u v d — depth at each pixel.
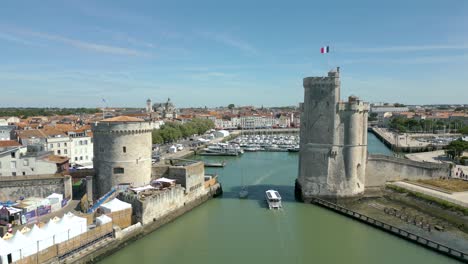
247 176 112.75
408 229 61.22
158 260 51.59
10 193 68.50
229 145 176.88
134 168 71.69
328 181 77.56
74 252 47.28
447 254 51.88
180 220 69.06
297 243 57.88
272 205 75.31
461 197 73.50
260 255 53.72
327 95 75.81
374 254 53.50
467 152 148.75
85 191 74.25
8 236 47.81
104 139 70.88
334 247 56.38
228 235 61.44
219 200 82.94
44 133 120.12
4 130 132.25
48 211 61.88
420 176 90.56
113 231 53.72
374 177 87.56
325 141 76.81
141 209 60.06
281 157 159.75
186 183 74.12
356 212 68.69
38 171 84.62
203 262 51.16
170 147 167.25
